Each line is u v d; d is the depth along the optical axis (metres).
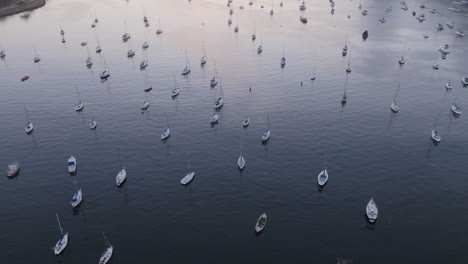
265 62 172.50
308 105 129.88
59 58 178.00
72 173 93.69
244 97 136.25
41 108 128.75
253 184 90.00
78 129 114.88
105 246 72.81
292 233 75.75
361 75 157.12
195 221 79.00
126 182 90.56
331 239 74.31
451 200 85.00
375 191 87.56
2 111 126.69
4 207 82.81
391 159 99.62
